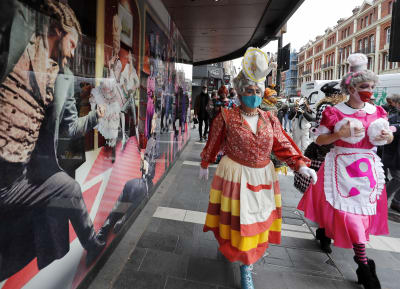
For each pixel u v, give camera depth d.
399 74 8.64
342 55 50.41
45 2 1.11
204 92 8.16
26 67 1.02
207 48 7.15
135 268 2.04
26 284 1.13
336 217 2.08
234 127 1.83
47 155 1.21
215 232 1.97
